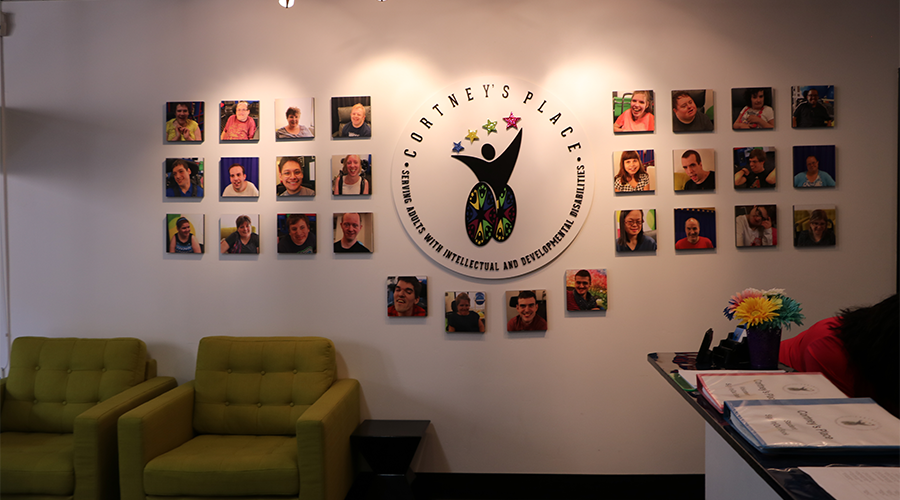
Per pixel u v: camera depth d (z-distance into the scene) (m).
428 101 3.07
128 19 3.20
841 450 1.04
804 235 2.96
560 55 3.04
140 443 2.46
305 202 3.13
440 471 3.10
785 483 0.96
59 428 2.88
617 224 3.01
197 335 3.17
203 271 3.17
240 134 3.14
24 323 3.24
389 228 3.10
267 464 2.43
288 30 3.14
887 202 2.95
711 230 2.98
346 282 3.12
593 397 3.04
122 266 3.20
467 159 3.06
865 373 1.41
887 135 2.95
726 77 3.00
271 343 2.97
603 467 3.03
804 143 2.98
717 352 1.85
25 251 3.24
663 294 3.01
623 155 3.00
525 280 3.06
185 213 3.17
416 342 3.10
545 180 3.04
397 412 3.11
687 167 2.99
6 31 3.23
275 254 3.15
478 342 3.08
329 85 3.12
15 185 3.24
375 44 3.11
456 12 3.08
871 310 1.43
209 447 2.65
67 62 3.22
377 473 2.84
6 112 3.24
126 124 3.20
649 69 3.02
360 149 3.11
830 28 2.97
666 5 3.02
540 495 3.05
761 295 1.73
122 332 3.21
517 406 3.07
